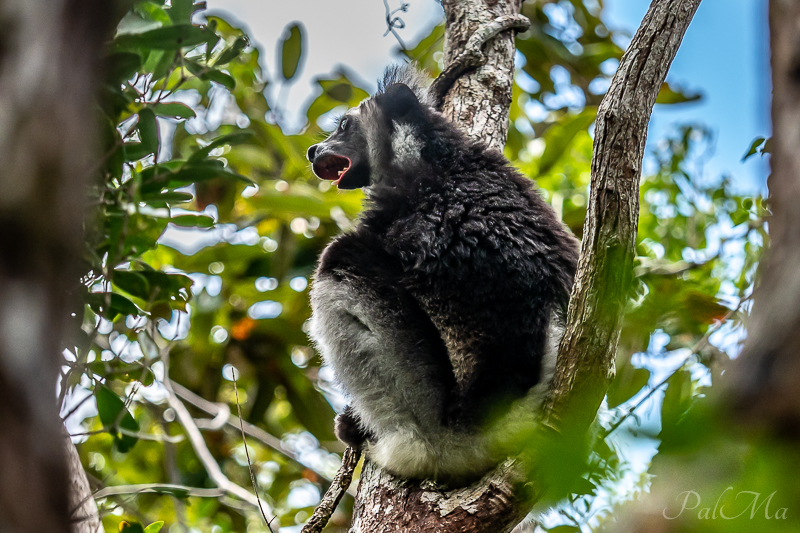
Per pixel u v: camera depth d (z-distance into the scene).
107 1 1.58
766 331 1.55
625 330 4.99
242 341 8.84
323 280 5.39
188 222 4.66
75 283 3.69
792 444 1.48
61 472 1.40
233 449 9.22
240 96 9.01
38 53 1.43
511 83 6.42
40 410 1.37
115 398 4.85
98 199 3.94
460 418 4.64
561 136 8.33
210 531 8.25
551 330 4.75
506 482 4.18
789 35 1.73
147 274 4.78
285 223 8.92
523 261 4.90
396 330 5.09
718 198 7.82
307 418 8.78
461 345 4.87
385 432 4.89
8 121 1.39
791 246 1.58
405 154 5.91
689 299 5.59
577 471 2.28
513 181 5.45
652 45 3.91
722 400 1.63
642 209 8.17
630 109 3.86
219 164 4.46
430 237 5.17
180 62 4.28
